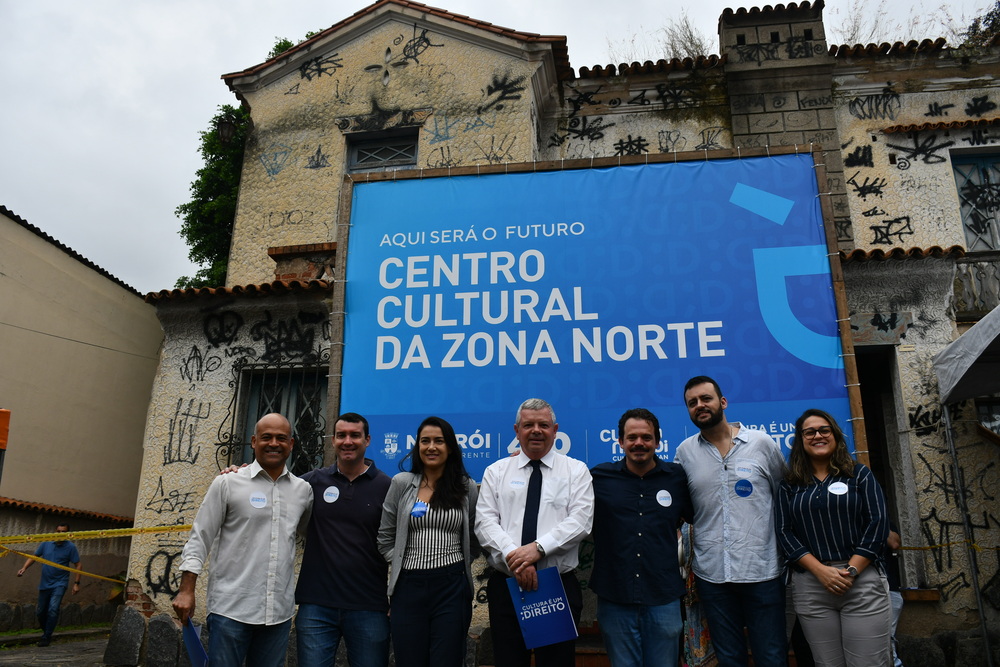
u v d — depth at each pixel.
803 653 4.95
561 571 4.32
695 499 4.63
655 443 4.56
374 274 6.85
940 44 10.79
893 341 7.59
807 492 4.35
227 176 17.09
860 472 4.34
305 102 11.63
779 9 11.26
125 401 15.16
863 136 10.74
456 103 11.12
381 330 6.69
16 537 6.08
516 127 10.84
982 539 7.11
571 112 11.55
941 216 10.27
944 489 7.24
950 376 6.96
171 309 8.54
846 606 4.12
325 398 8.18
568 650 4.21
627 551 4.37
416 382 6.52
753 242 6.49
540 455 4.54
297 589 4.57
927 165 10.49
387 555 4.53
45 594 10.33
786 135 10.84
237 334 8.42
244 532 4.39
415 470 4.64
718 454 4.64
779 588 4.40
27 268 13.01
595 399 6.28
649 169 6.81
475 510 4.56
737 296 6.36
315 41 11.72
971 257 8.71
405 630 4.26
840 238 10.22
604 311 6.48
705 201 6.65
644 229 6.65
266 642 4.35
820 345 6.15
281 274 9.62
